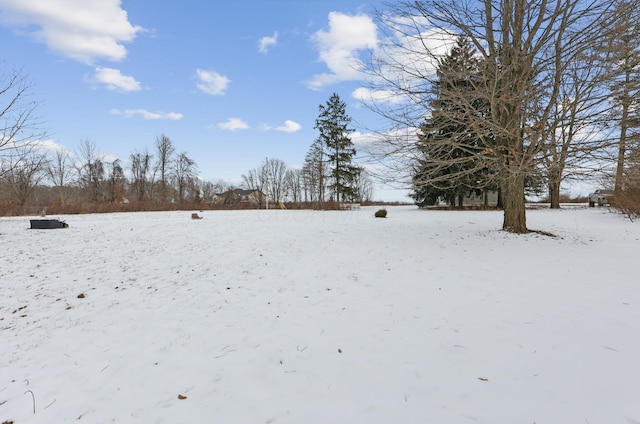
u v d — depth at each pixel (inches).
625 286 177.0
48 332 143.5
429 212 825.5
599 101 243.0
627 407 83.9
